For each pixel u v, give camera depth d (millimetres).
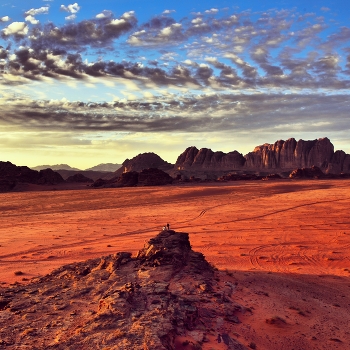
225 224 56500
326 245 39094
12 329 12938
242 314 16250
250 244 39844
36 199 111688
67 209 88188
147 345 10578
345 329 16438
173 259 20844
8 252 37750
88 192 131250
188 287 17422
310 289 22484
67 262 32062
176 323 13039
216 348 12188
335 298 21188
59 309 15148
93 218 69250
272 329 15242
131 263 21078
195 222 59688
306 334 15289
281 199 95812
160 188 140875
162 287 16375
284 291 21266
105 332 11781
